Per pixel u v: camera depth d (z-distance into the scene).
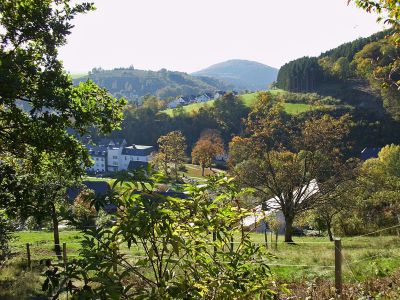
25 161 15.32
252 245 4.12
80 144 14.79
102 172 130.12
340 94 116.94
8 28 13.98
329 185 29.81
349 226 33.31
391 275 9.28
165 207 3.56
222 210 3.81
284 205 29.86
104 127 14.69
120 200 3.48
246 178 30.42
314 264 13.49
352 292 7.84
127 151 135.75
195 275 3.57
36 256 19.72
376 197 34.38
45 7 13.84
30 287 12.34
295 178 30.36
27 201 13.06
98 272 3.39
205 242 3.85
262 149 31.47
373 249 15.63
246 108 130.25
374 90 110.31
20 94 12.43
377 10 7.36
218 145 103.12
